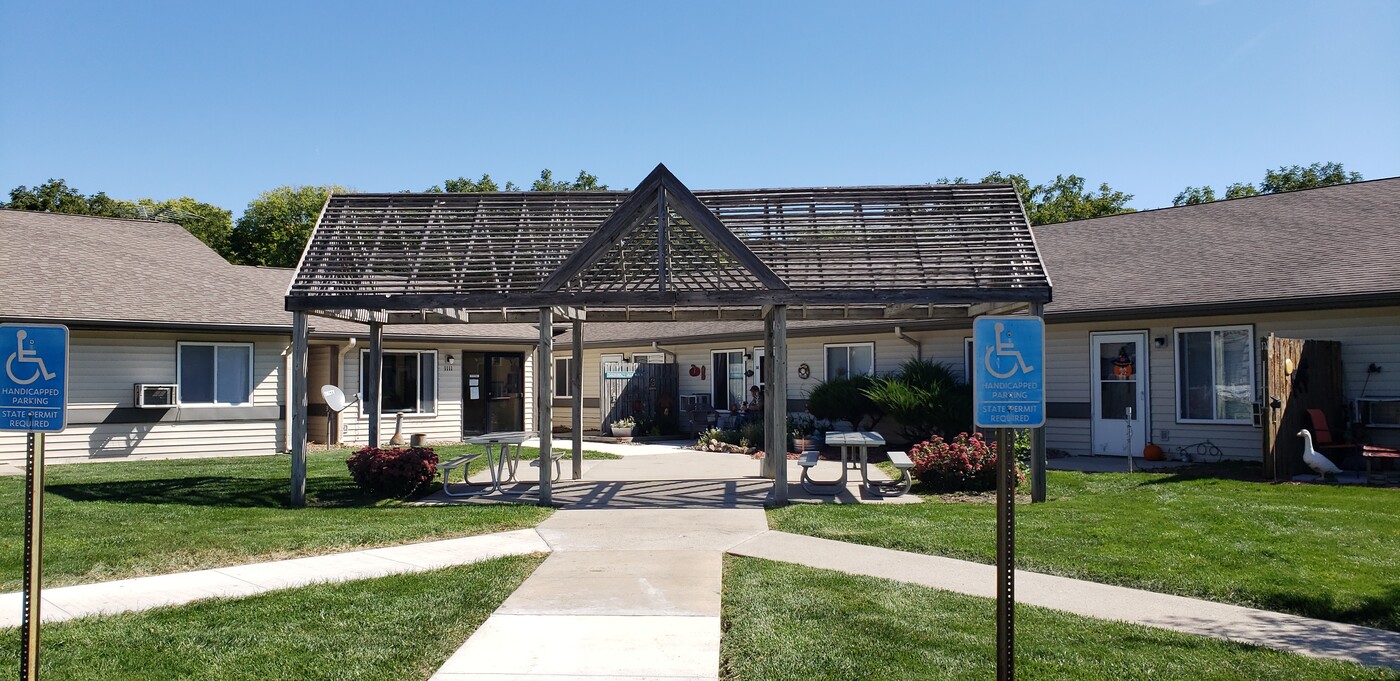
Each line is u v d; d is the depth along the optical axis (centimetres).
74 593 670
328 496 1198
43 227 1922
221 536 877
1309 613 607
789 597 646
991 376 411
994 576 712
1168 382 1540
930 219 1188
